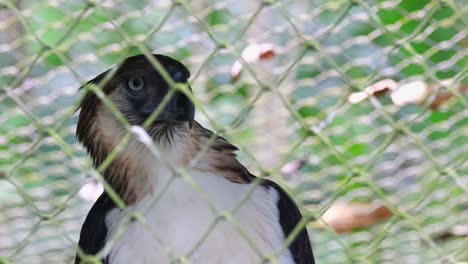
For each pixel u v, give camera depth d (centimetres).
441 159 1466
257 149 1459
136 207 1071
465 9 1224
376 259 1418
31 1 1458
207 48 1459
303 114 1459
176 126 1097
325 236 1416
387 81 1384
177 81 1096
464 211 1434
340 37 1421
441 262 893
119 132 1106
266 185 1128
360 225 1421
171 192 1054
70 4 1468
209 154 1098
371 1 1437
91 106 1123
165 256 1034
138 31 1459
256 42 1413
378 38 1413
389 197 1461
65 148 902
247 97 1441
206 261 1039
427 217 1439
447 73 1422
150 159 1078
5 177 911
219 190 1066
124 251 1051
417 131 1456
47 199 1486
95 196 1406
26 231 1480
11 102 1460
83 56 1461
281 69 1422
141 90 1108
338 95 1435
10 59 1452
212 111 1474
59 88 1468
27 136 1483
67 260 1471
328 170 1458
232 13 1451
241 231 884
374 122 1438
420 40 1372
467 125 1453
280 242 1093
